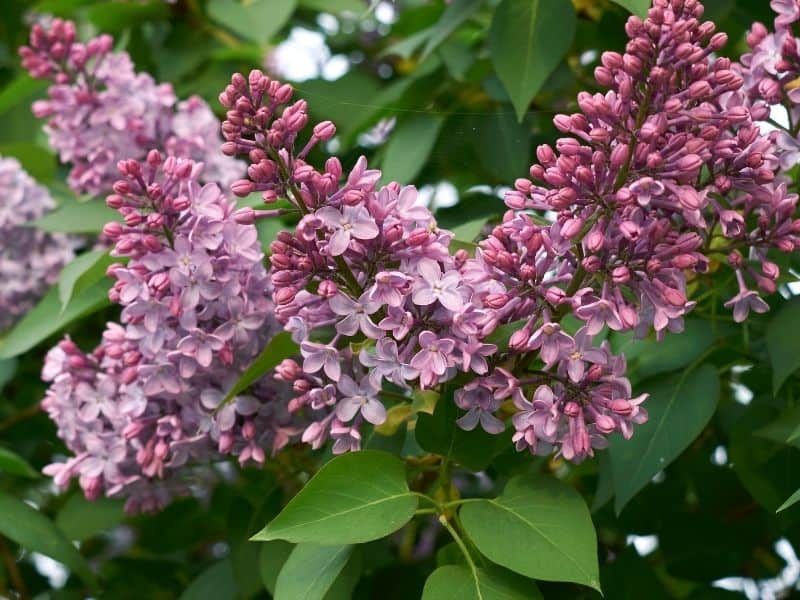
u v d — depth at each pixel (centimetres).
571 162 54
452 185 82
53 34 76
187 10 90
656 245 54
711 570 73
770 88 60
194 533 81
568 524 55
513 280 55
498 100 78
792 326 60
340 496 55
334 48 100
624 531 73
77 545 81
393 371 56
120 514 75
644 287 55
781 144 60
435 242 56
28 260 80
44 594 83
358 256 56
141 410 63
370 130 83
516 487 56
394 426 63
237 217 57
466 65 80
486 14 84
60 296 68
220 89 89
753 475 66
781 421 61
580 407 55
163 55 91
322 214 55
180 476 70
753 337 66
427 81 81
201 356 60
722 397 75
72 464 66
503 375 56
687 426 61
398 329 55
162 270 60
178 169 59
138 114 74
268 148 55
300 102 55
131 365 61
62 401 66
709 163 56
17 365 81
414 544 81
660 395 62
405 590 67
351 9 94
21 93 86
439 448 59
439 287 55
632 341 60
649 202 54
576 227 54
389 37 99
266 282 61
